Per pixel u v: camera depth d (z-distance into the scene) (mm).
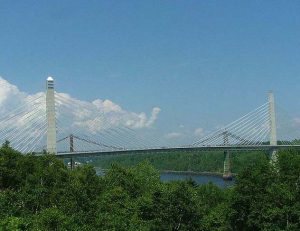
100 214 55688
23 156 87250
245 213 64688
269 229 60875
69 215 55344
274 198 62812
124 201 68938
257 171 66500
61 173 80625
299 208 60938
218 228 65875
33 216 50281
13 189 75688
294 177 65938
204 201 87000
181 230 57719
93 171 81000
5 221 43031
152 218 60344
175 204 58875
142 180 91062
